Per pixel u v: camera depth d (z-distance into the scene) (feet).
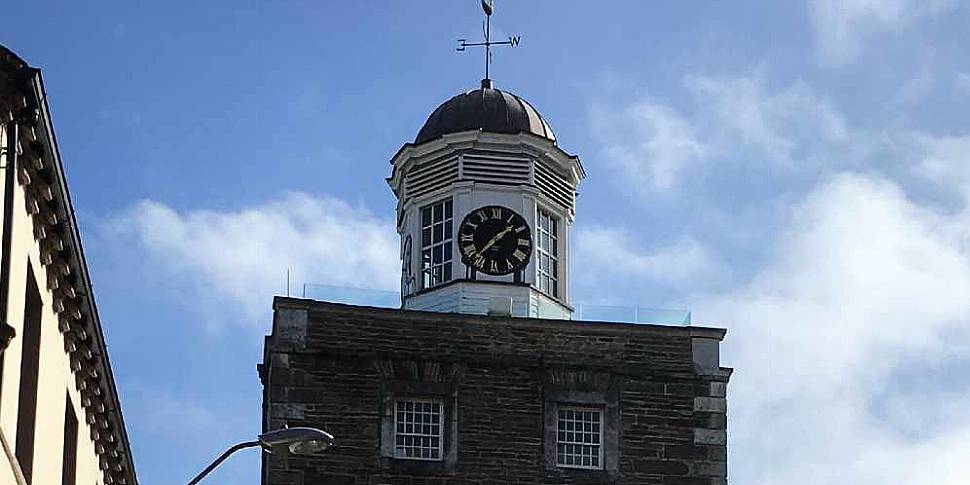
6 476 82.43
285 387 151.43
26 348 91.20
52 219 89.71
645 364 157.28
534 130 167.73
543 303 163.02
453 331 155.53
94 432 111.45
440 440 152.87
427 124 169.37
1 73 79.56
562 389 155.63
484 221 164.25
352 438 151.43
